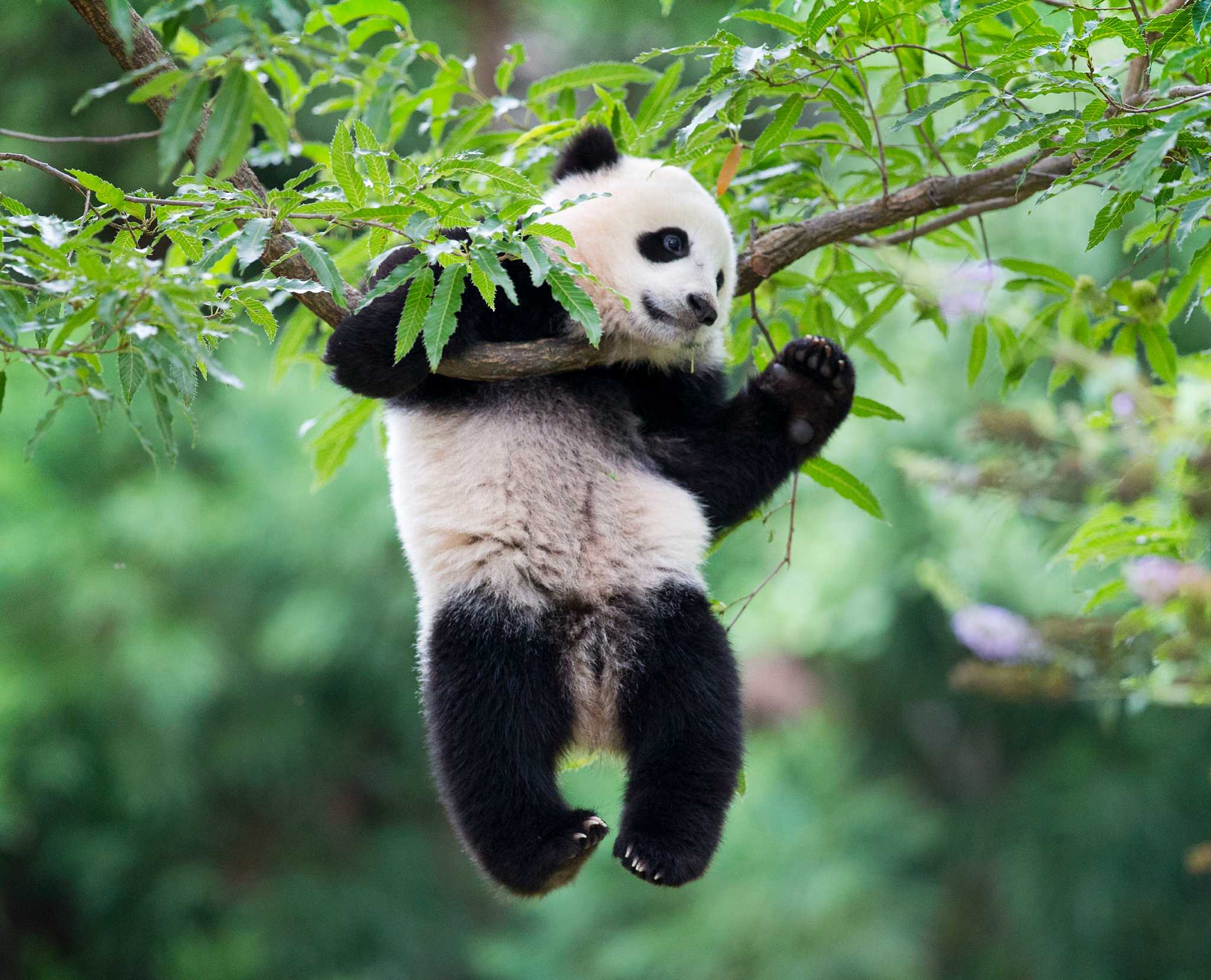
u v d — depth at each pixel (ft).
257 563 67.00
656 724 22.57
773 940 61.77
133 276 16.07
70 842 67.97
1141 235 25.16
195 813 70.59
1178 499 24.29
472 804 21.77
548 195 25.26
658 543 23.48
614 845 21.48
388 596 67.51
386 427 25.25
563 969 66.13
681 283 23.94
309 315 27.63
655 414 25.53
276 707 70.44
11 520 62.54
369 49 64.64
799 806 65.82
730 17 21.71
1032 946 63.52
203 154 14.57
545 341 20.90
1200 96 17.83
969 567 58.08
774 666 70.95
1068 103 38.75
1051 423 25.39
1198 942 61.52
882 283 27.30
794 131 25.79
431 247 17.39
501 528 22.97
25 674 63.10
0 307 16.52
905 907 63.05
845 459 62.03
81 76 65.26
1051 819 63.72
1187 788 62.03
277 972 68.74
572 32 72.49
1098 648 25.99
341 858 75.36
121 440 65.92
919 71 25.29
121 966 70.59
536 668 22.65
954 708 67.46
